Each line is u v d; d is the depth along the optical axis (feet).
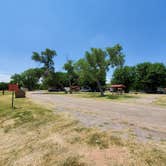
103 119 28.58
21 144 21.68
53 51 175.63
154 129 22.34
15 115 36.27
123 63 110.42
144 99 79.61
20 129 27.55
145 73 194.18
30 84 285.23
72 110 39.11
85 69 108.58
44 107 44.68
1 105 51.52
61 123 26.53
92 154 15.51
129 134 19.90
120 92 156.76
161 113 36.40
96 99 79.05
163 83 186.50
